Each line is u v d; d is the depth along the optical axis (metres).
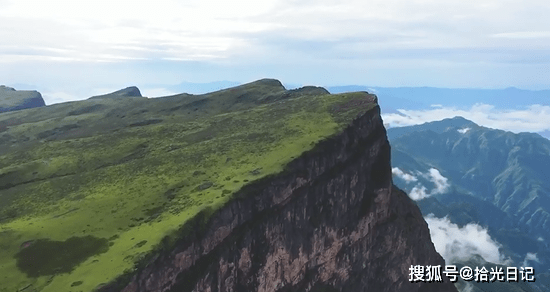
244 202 107.00
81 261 87.25
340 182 135.12
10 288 80.38
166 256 87.62
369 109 158.62
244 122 173.88
